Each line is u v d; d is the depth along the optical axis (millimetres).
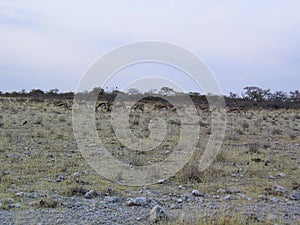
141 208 6738
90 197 7344
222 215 6035
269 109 53188
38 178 8641
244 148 15000
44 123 20641
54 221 5844
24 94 62281
